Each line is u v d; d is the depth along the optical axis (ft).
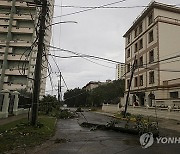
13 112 61.31
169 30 96.22
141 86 108.27
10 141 25.49
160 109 70.59
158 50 92.89
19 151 21.97
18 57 135.23
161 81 90.58
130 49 128.47
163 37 94.53
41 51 39.14
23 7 142.51
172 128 46.42
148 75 101.04
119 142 28.89
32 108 37.63
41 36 39.50
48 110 83.66
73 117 76.54
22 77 134.72
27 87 131.85
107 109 132.87
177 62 94.43
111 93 203.00
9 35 138.72
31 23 144.05
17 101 63.16
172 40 95.71
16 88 131.75
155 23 96.84
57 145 25.85
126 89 128.67
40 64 38.78
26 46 137.18
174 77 92.68
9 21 140.46
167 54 93.50
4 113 51.08
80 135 34.14
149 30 103.14
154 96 93.35
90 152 22.58
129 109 96.37
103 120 66.54
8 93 52.95
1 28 139.74
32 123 37.14
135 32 122.31
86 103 219.61
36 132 32.14
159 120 62.03
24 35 141.90
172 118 63.00
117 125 46.26
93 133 36.76
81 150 23.48
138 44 116.26
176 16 102.89
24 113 70.59
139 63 112.98
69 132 37.19
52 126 42.37
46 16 42.22
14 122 41.55
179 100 69.62
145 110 81.00
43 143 26.48
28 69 132.87
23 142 25.64
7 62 136.15
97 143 27.78
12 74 132.57
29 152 21.90
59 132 36.68
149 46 102.27
